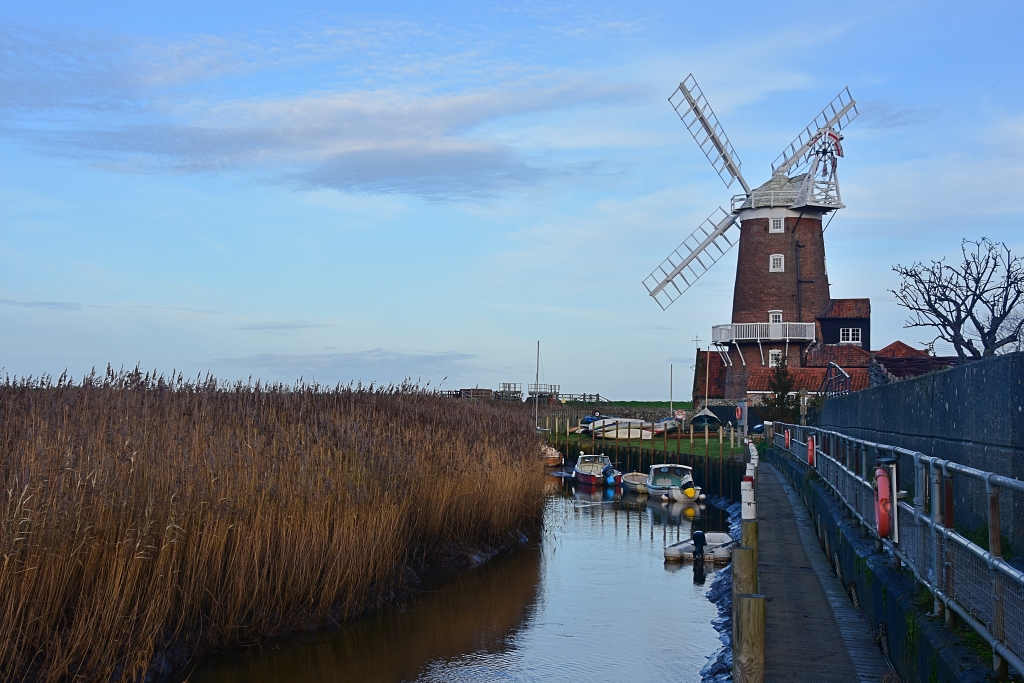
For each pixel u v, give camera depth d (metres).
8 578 11.45
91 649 12.20
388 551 18.62
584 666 15.41
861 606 12.00
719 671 14.40
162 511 13.74
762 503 24.66
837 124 61.28
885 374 31.62
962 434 9.73
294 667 15.02
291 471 16.97
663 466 45.38
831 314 65.44
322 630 16.27
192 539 14.12
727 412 62.69
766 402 55.53
